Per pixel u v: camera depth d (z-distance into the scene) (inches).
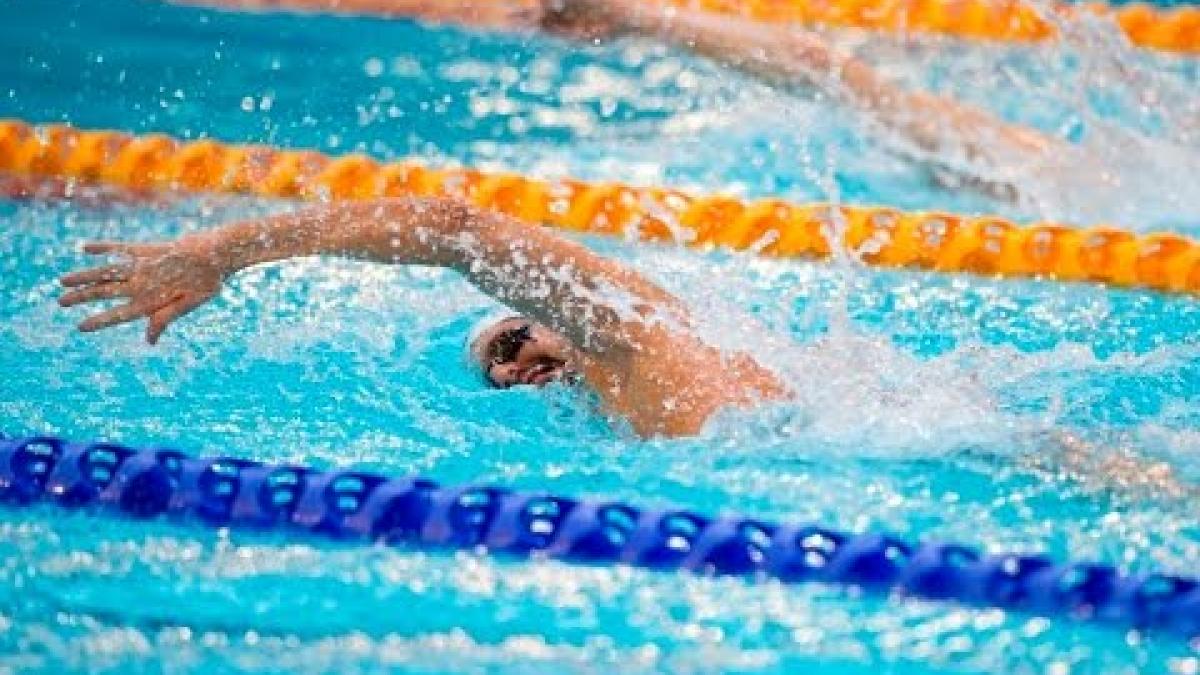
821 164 693.3
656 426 477.4
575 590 425.4
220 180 692.1
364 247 469.4
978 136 676.1
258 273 605.9
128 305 464.8
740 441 472.1
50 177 696.4
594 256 483.8
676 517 439.5
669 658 398.0
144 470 466.9
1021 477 457.1
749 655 398.6
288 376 532.7
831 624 409.7
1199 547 426.3
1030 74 768.9
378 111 748.0
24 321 568.1
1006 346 545.3
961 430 475.5
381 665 396.8
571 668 394.3
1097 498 447.5
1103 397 504.7
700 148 711.1
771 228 644.7
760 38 666.8
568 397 499.5
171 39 826.2
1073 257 624.7
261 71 789.2
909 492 451.8
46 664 396.2
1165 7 835.4
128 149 704.4
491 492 451.8
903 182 677.9
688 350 482.9
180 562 439.2
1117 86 749.3
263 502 457.1
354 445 487.8
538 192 671.1
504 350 515.5
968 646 400.5
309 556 441.4
